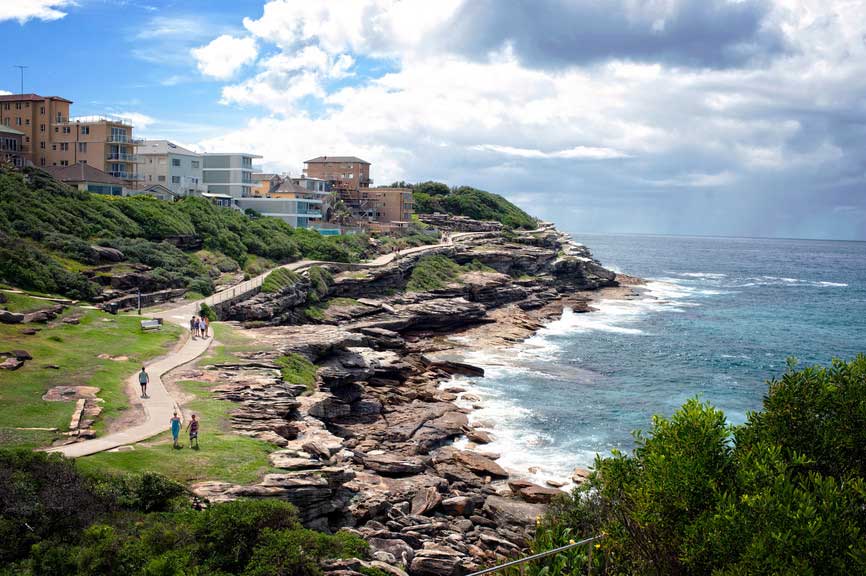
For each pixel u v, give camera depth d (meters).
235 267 96.75
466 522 41.12
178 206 103.06
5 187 80.44
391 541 34.53
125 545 23.23
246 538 25.17
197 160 137.00
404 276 117.06
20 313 55.62
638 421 62.91
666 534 18.58
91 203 89.81
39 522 24.22
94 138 114.38
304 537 25.00
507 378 76.69
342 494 36.94
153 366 51.16
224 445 36.75
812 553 15.32
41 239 75.12
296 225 137.75
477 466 50.06
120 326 60.59
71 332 55.53
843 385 20.08
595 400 69.25
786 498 16.34
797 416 19.73
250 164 148.75
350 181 181.00
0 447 32.38
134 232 89.44
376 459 46.50
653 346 97.31
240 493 31.09
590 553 21.42
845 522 15.71
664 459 18.91
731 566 16.14
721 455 19.16
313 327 76.12
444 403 64.81
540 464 51.97
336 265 108.06
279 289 86.94
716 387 75.94
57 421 36.75
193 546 24.08
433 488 43.53
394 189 176.12
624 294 153.12
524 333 101.75
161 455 34.06
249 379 50.44
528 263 144.38
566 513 32.22
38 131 116.56
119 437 36.12
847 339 107.00
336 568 26.86
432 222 186.50
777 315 131.62
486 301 119.69
